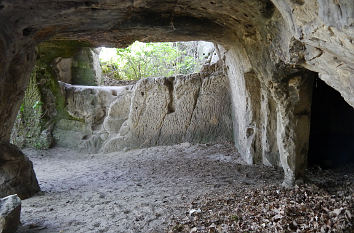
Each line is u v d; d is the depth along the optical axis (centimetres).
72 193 589
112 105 997
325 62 334
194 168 752
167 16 521
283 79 489
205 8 482
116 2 433
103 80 1223
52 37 540
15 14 404
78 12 445
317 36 295
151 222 430
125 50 1216
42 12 423
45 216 463
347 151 784
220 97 945
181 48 1323
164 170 755
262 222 385
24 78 533
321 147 807
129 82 1241
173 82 966
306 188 501
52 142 1002
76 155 973
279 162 707
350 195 471
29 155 938
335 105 815
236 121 878
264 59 499
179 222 412
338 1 234
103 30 540
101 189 616
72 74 1139
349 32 244
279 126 531
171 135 967
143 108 974
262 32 463
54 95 999
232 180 631
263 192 505
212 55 1090
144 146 975
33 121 980
